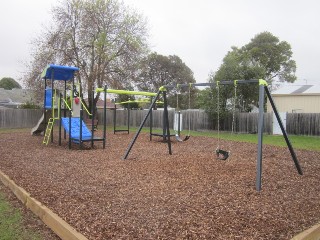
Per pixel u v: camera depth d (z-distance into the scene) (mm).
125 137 14203
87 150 9422
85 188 4766
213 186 4980
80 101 11734
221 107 18766
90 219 3457
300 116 17547
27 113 23219
